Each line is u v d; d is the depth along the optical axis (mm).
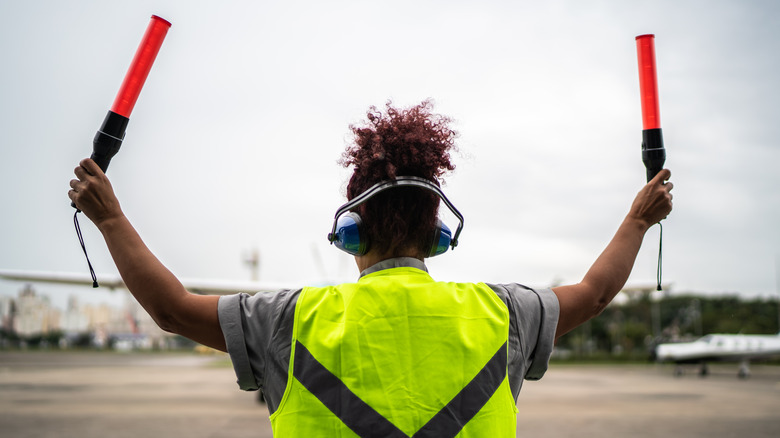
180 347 135375
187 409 12828
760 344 29406
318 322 1081
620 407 13883
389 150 1244
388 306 1079
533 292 1217
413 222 1226
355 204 1215
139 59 1201
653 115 1325
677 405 14523
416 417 1005
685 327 82125
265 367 1092
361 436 996
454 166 1346
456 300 1114
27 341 127562
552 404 14797
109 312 151625
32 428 9430
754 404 14953
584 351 83125
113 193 1143
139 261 1099
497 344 1096
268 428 9555
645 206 1330
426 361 1041
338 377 1029
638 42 1331
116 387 20953
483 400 1045
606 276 1255
